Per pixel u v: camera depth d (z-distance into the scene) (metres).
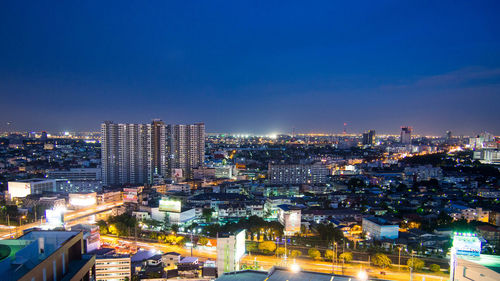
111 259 194.88
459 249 157.00
